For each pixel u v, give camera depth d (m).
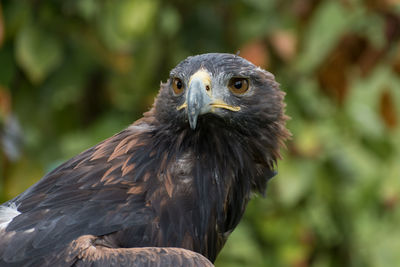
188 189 7.01
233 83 7.29
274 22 11.31
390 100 12.06
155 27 11.33
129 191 6.75
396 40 11.30
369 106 12.59
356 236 12.75
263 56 11.07
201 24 11.88
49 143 11.47
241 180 7.46
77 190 6.72
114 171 6.85
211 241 7.17
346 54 11.30
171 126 7.19
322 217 12.36
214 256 7.32
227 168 7.30
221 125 7.24
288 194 11.43
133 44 11.29
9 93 10.95
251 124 7.37
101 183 6.77
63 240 6.32
